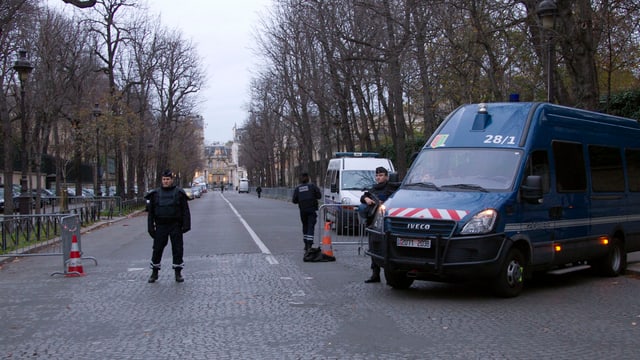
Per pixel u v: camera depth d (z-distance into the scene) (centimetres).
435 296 959
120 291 1036
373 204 1130
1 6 1998
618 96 2020
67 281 1161
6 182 2092
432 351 646
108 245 1903
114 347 678
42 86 2631
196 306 895
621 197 1202
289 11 4091
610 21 1622
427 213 905
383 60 2370
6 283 1156
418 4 1942
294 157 9275
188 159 8444
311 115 5159
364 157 2345
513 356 627
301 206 1420
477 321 784
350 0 2856
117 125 3731
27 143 2514
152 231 1123
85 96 3641
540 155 1008
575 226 1069
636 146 1279
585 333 721
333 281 1110
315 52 3881
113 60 3888
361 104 3678
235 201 6800
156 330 752
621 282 1116
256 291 1011
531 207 965
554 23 1448
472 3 1781
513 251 930
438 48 2039
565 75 2417
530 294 978
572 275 1205
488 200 916
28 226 1761
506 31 1928
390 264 927
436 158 1033
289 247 1716
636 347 661
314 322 783
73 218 1310
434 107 2322
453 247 883
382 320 791
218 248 1706
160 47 4791
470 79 2195
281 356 632
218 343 686
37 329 770
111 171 5531
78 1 1714
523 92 2292
